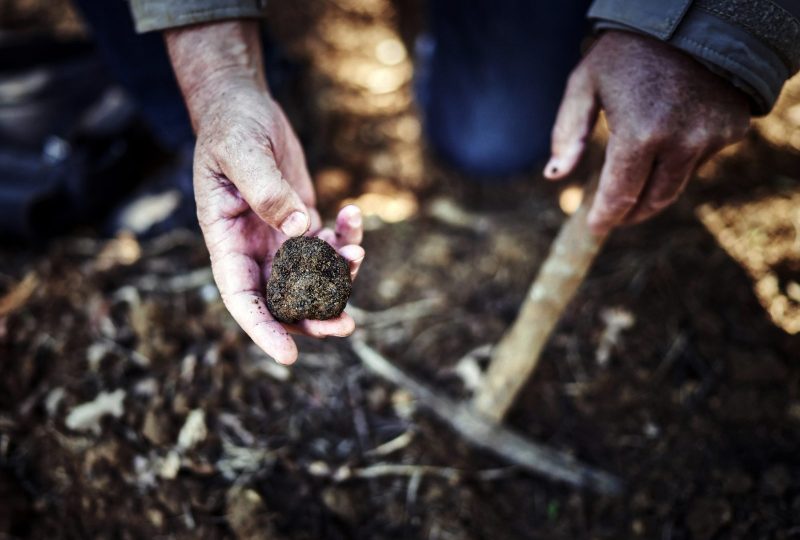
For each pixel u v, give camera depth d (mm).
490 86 896
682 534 636
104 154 886
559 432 709
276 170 417
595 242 548
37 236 820
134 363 690
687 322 761
